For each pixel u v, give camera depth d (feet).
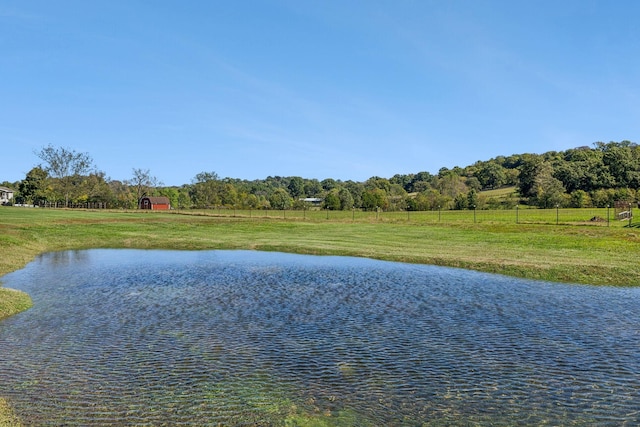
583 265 80.69
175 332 44.80
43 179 394.73
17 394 30.63
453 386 32.60
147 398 30.25
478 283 70.95
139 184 428.97
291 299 59.62
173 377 33.71
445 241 124.77
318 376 34.17
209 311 53.11
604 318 50.39
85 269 85.25
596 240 116.06
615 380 33.71
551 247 107.24
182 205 453.99
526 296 61.57
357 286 68.64
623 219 184.14
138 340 42.27
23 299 57.36
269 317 50.52
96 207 370.12
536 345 41.29
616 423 27.63
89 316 50.67
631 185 355.36
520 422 27.73
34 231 135.54
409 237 136.77
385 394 31.32
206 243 127.03
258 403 29.76
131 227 163.32
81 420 27.17
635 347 40.78
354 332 45.01
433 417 28.25
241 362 36.83
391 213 265.95
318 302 57.93
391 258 97.35
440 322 48.67
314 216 246.27
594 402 30.30
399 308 54.80
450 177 461.37
